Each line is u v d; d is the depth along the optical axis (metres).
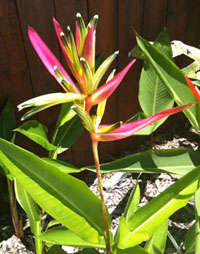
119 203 0.88
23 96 0.73
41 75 0.72
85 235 0.38
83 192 0.36
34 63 0.70
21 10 0.62
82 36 0.29
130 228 0.38
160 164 0.59
